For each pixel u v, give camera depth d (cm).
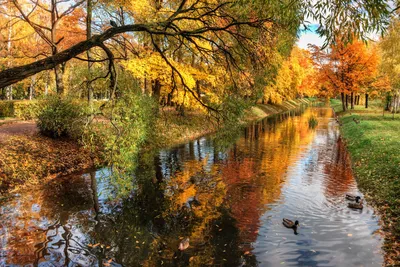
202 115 3153
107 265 723
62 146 1725
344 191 1254
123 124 1127
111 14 2042
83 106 1738
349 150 2092
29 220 979
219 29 810
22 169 1364
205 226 938
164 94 2636
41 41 3256
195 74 1995
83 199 1175
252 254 765
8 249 790
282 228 913
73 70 2400
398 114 3844
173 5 1947
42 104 1797
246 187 1315
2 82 612
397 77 2809
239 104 1146
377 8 529
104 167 1622
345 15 575
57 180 1406
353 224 930
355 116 3625
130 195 1224
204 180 1423
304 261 727
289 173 1540
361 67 3906
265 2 671
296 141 2558
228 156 1948
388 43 2252
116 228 927
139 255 770
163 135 2344
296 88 7075
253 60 980
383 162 1436
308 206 1089
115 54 2216
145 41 2030
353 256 745
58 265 720
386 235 844
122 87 1697
